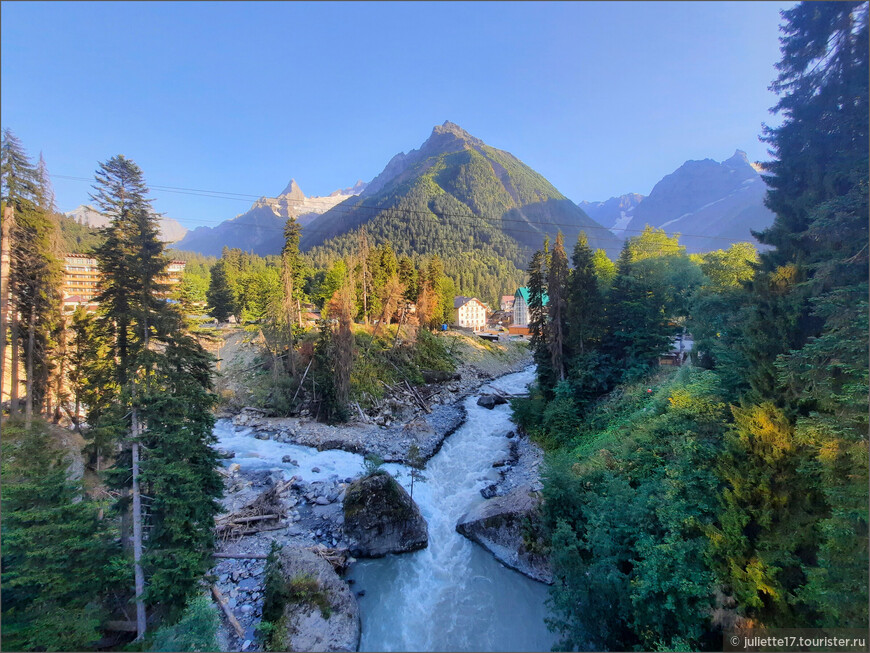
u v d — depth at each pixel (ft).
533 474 91.81
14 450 48.85
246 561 64.13
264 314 171.42
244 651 47.78
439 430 130.72
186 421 52.85
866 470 33.96
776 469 40.73
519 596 59.57
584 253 115.96
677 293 108.68
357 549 68.44
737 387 56.13
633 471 60.29
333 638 49.52
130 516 52.90
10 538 39.32
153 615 49.88
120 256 54.13
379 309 212.23
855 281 39.78
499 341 298.56
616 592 45.47
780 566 38.60
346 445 116.98
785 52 52.03
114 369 52.85
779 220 56.44
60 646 36.78
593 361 108.47
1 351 67.82
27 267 76.59
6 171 69.51
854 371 34.65
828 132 49.16
